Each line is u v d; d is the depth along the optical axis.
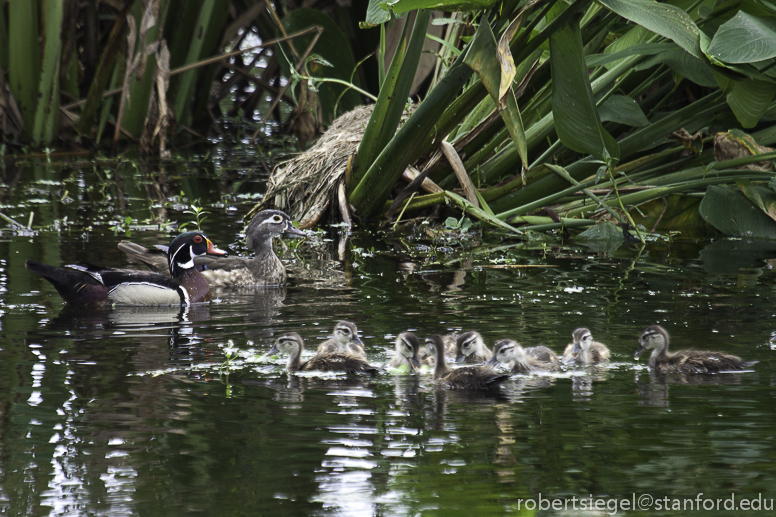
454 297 13.44
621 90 20.38
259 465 7.48
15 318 12.27
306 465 7.48
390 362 10.52
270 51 34.09
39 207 20.81
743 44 15.13
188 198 22.58
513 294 13.56
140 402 8.93
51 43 27.45
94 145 29.31
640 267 15.50
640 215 19.20
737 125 19.62
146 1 26.86
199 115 32.69
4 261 15.62
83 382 9.52
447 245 17.88
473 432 8.20
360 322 12.12
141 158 28.19
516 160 20.16
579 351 10.44
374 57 30.34
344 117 23.05
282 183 21.00
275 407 8.88
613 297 13.30
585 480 7.21
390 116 18.84
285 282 14.91
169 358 10.48
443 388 9.59
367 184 19.56
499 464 7.50
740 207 18.48
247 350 10.90
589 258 16.39
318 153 21.12
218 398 9.12
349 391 9.47
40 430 8.18
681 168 19.98
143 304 13.23
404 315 12.44
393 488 7.07
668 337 10.70
